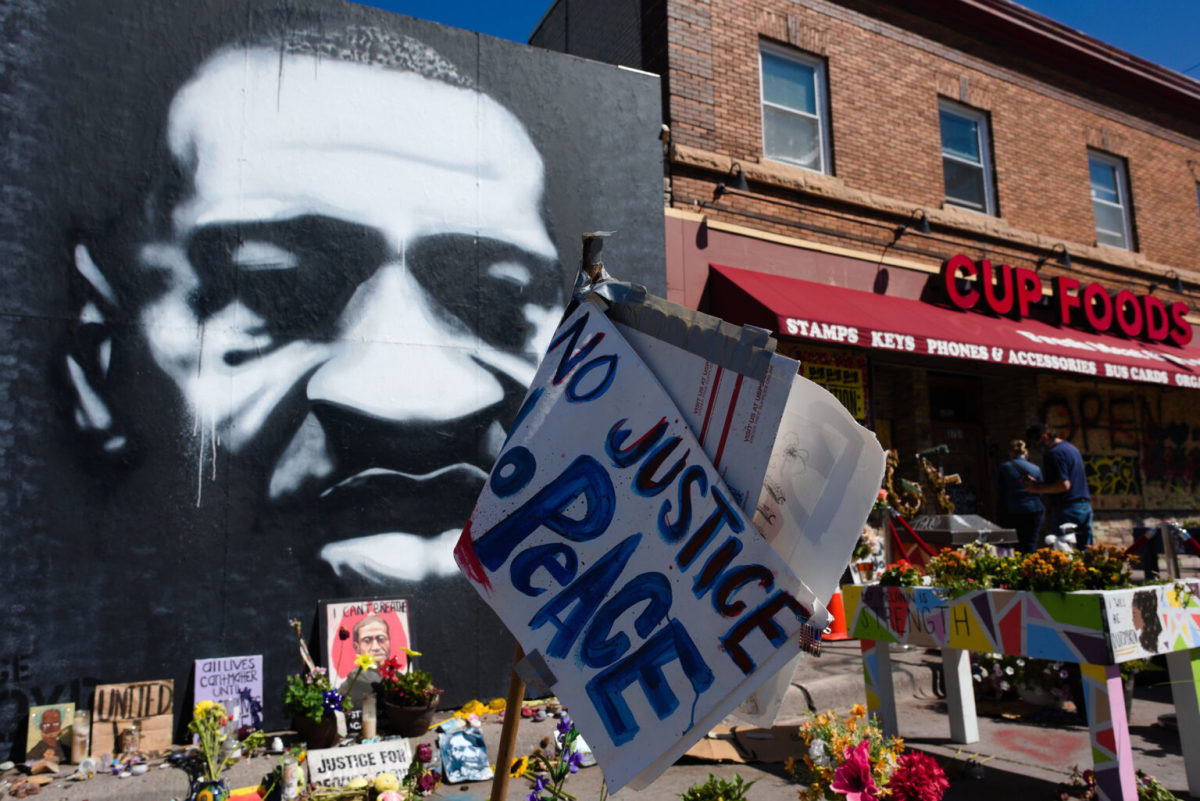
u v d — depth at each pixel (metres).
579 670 1.95
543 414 2.20
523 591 2.04
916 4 10.70
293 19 5.64
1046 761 4.39
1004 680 5.66
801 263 9.04
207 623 4.88
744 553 1.89
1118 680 3.47
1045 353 9.55
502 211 6.20
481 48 6.29
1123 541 11.52
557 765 3.62
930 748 4.68
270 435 5.21
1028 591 3.75
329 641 5.10
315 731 4.55
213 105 5.33
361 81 5.81
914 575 4.45
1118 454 11.77
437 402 5.75
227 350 5.16
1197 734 3.86
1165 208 13.22
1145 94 13.13
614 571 2.00
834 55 9.89
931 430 11.05
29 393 4.64
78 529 4.66
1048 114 11.95
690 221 8.34
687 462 2.00
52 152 4.87
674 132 8.41
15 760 4.35
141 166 5.09
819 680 5.57
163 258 5.07
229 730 4.36
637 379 2.12
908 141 10.32
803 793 3.50
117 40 5.12
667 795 3.95
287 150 5.52
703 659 1.87
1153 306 11.85
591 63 6.79
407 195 5.87
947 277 9.89
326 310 5.49
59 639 4.53
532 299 6.23
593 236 2.34
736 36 9.10
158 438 4.91
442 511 5.65
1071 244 11.58
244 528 5.06
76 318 4.81
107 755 4.21
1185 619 3.84
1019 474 7.95
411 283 5.79
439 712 5.34
